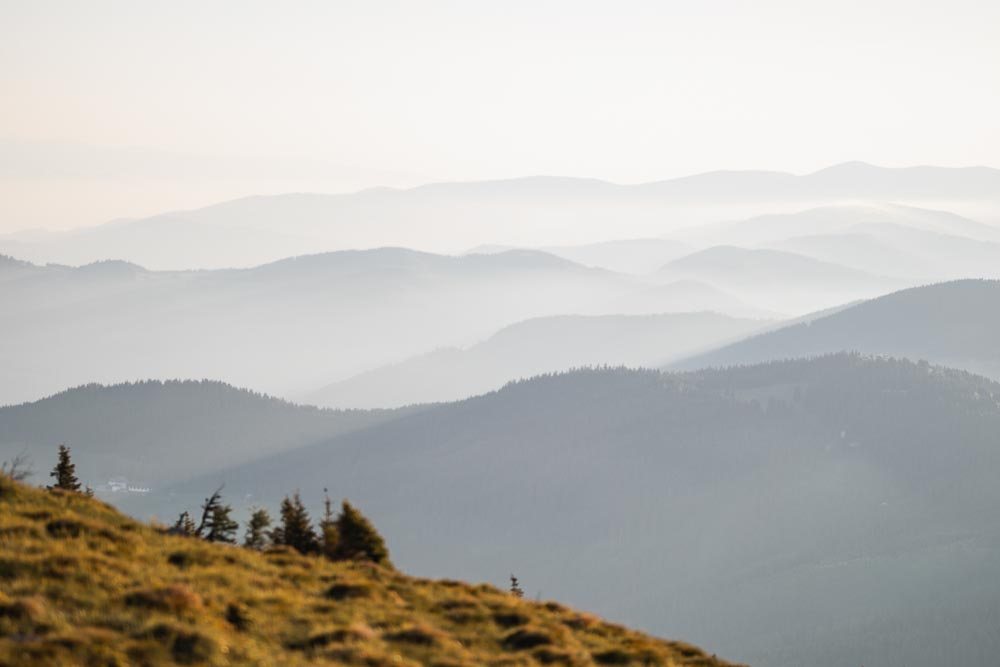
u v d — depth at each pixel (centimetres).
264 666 5353
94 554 6750
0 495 8331
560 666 6600
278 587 7175
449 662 6050
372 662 5744
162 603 5862
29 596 5731
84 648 5031
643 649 7594
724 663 8088
